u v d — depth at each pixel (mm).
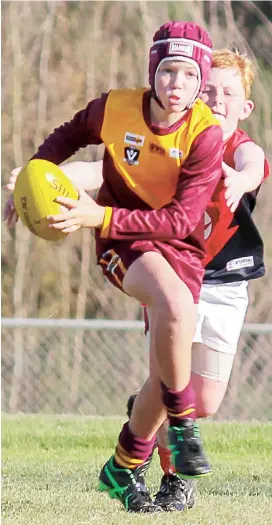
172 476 16312
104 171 14227
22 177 13391
